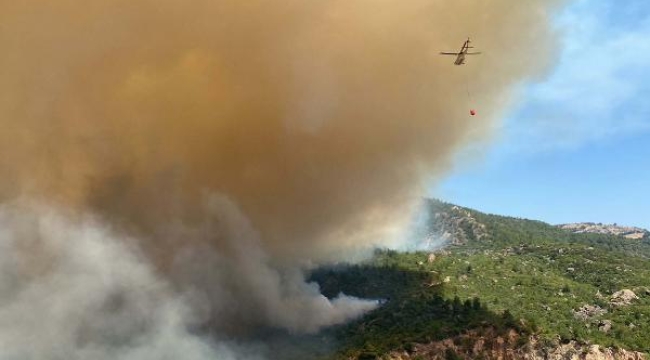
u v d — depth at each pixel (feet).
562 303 522.47
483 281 591.37
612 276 632.38
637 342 444.96
